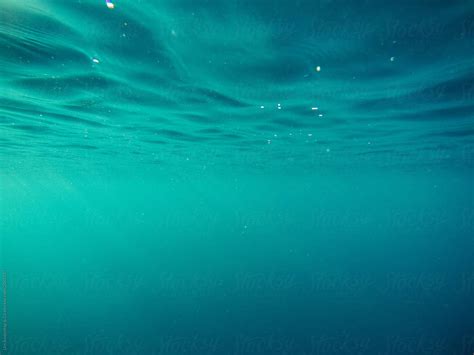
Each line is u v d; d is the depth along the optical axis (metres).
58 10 5.10
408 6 5.11
